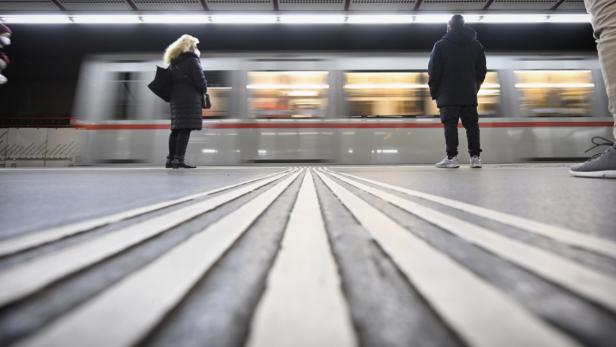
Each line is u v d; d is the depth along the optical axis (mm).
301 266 328
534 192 1191
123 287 255
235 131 6562
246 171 3666
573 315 214
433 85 4328
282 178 2203
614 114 1876
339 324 195
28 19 9758
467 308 211
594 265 336
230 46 14430
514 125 6531
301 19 9930
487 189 1318
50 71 14375
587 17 9688
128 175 2646
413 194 1104
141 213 649
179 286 259
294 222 594
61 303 226
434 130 6625
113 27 13023
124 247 385
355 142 6559
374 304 231
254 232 504
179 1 9312
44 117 13984
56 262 318
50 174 2797
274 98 6680
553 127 6562
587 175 2029
